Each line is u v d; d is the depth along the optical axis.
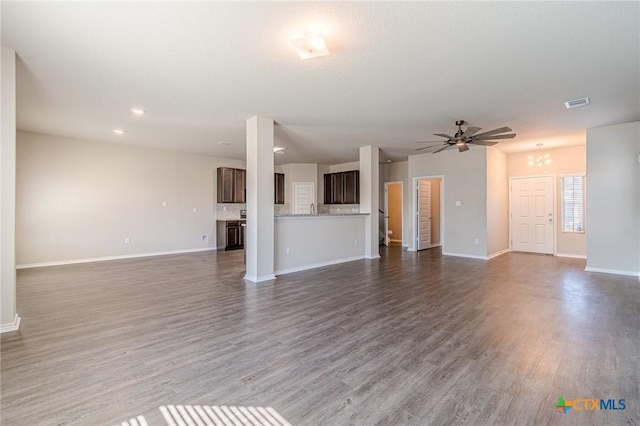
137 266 5.96
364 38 2.52
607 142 5.18
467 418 1.69
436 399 1.85
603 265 5.30
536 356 2.37
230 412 1.74
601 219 5.28
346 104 4.14
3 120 2.66
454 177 7.31
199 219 8.13
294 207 9.67
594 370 2.16
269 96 3.85
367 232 6.94
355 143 6.68
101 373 2.13
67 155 6.14
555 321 3.07
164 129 5.46
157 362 2.29
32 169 5.78
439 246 9.07
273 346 2.56
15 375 2.10
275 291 4.20
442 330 2.87
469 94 3.75
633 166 5.00
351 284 4.58
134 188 7.01
